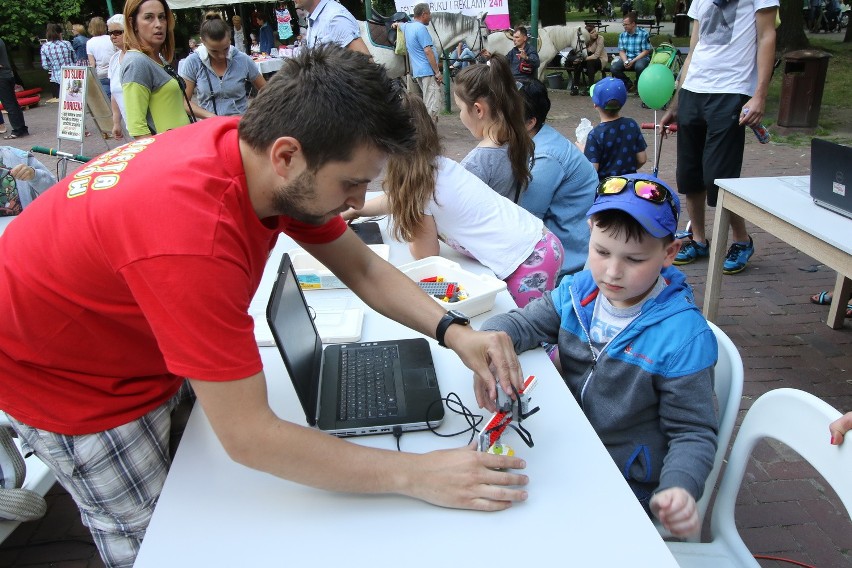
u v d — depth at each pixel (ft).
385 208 8.25
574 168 9.41
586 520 3.55
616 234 4.57
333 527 3.58
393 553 3.38
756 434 4.71
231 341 3.22
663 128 13.61
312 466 3.50
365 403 4.56
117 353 4.02
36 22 48.26
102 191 3.39
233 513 3.72
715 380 5.17
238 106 15.71
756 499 7.43
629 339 4.86
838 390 9.32
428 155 6.70
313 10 15.69
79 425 4.11
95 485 4.33
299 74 3.26
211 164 3.36
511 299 6.41
